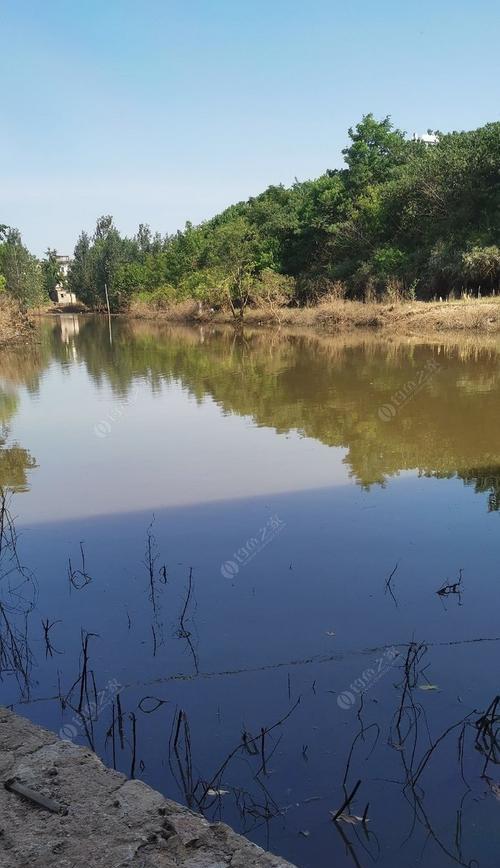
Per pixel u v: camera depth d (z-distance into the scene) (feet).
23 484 26.08
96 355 77.87
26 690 12.57
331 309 94.63
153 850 7.61
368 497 22.22
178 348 80.64
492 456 26.30
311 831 8.98
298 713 11.46
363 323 87.35
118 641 14.12
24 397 48.49
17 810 8.33
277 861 7.49
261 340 83.25
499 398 36.88
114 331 124.88
